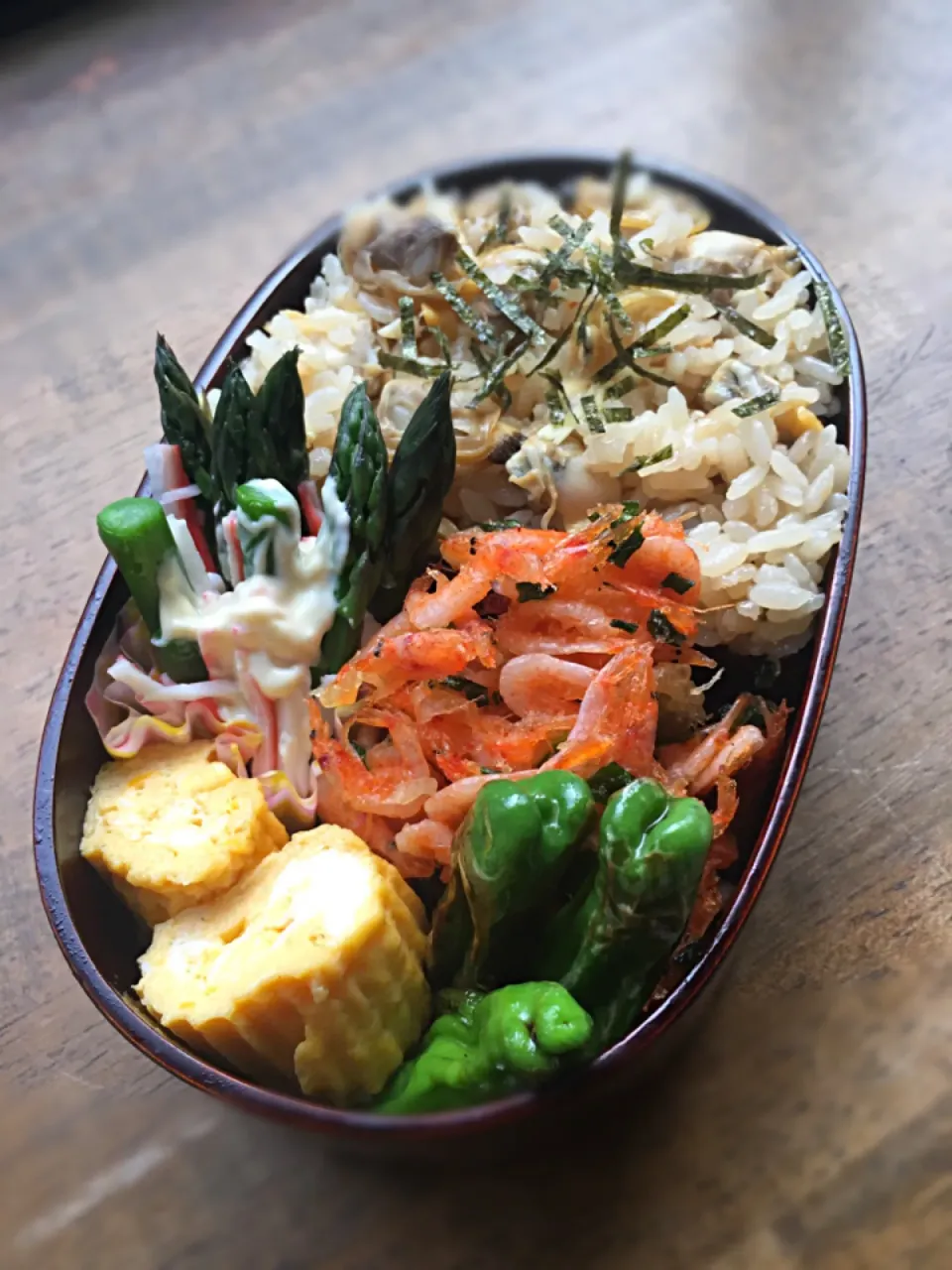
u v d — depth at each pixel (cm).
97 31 34
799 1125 18
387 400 21
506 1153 17
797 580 18
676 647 18
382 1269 18
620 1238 17
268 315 22
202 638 17
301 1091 16
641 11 32
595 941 14
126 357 27
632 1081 16
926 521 23
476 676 18
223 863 16
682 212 22
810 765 21
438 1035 16
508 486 20
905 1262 17
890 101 29
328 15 33
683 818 14
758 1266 17
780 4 31
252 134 31
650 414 20
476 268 21
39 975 20
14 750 22
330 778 18
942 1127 18
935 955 19
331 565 18
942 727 21
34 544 25
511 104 31
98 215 30
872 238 27
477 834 15
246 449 18
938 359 25
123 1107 19
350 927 15
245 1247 18
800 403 20
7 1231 18
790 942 19
